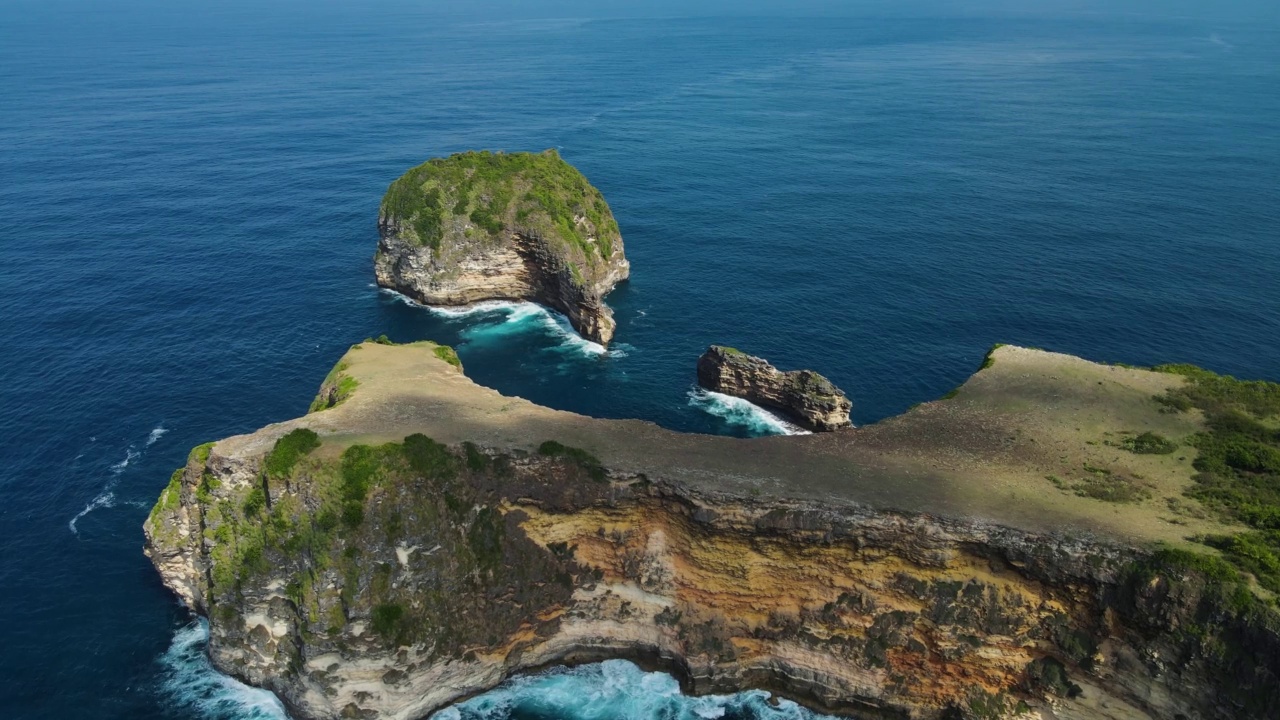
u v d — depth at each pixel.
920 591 55.00
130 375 92.12
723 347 90.62
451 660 57.12
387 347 83.69
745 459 61.88
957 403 70.75
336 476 57.97
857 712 57.53
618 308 110.19
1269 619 45.88
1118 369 75.75
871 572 56.06
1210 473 59.81
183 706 56.31
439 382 74.12
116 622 61.31
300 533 57.22
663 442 64.00
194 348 98.69
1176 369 76.12
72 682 56.78
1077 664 51.72
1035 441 64.50
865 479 59.19
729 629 58.84
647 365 96.81
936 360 95.06
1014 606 53.56
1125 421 67.31
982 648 53.94
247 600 57.38
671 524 59.34
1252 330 100.31
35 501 72.00
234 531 58.91
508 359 99.06
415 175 115.75
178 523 61.38
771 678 59.25
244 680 58.38
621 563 60.38
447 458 60.59
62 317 104.62
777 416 86.62
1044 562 52.38
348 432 62.47
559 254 108.25
